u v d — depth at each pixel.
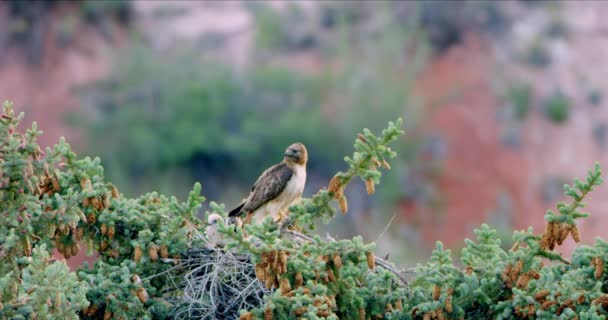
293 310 7.66
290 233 8.77
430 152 33.53
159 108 33.00
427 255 30.02
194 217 8.83
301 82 33.62
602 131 35.84
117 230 8.80
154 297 8.57
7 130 7.86
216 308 8.37
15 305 7.14
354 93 33.28
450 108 35.38
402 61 35.41
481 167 33.91
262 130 31.92
